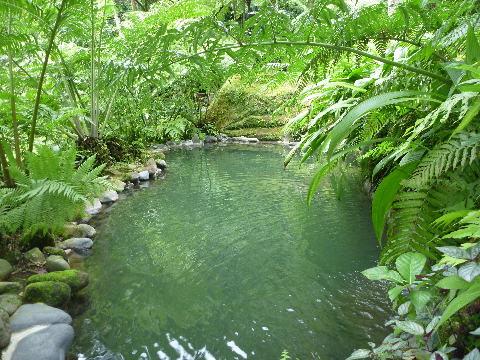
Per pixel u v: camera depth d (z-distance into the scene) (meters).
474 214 0.69
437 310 1.10
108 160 5.13
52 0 2.91
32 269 2.29
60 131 4.91
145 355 1.57
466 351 1.00
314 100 2.20
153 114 8.45
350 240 2.67
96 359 1.56
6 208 2.40
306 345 1.59
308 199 1.23
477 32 1.19
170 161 6.54
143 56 1.29
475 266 0.73
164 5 2.82
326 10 1.22
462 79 1.07
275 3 1.35
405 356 1.05
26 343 1.52
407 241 1.14
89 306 1.96
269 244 2.67
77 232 2.92
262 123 9.40
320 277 2.17
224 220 3.23
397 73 1.41
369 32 1.36
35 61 4.21
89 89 5.22
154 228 3.10
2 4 2.49
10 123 3.33
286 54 1.48
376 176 3.30
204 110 9.99
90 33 4.56
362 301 1.90
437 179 1.07
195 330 1.73
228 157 6.79
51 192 2.38
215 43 1.26
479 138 0.96
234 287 2.11
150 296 2.04
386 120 1.50
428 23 1.29
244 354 1.56
